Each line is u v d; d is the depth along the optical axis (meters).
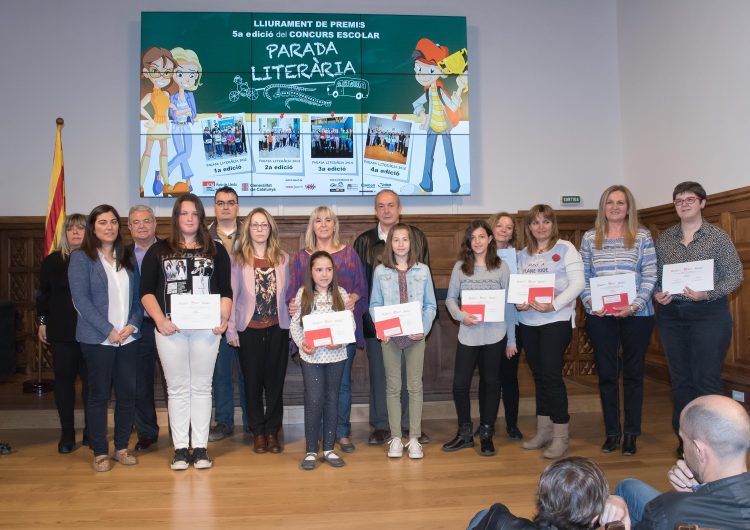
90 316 3.29
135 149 6.46
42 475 3.32
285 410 4.59
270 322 3.66
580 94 6.80
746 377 4.60
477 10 6.74
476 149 6.72
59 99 6.42
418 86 6.39
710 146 5.27
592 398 4.88
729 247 3.33
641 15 6.34
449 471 3.33
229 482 3.18
